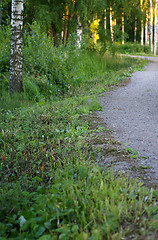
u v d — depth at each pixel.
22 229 2.59
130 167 3.93
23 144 4.93
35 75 11.16
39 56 11.61
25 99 9.33
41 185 3.63
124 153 4.48
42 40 11.99
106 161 4.21
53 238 2.38
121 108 8.06
